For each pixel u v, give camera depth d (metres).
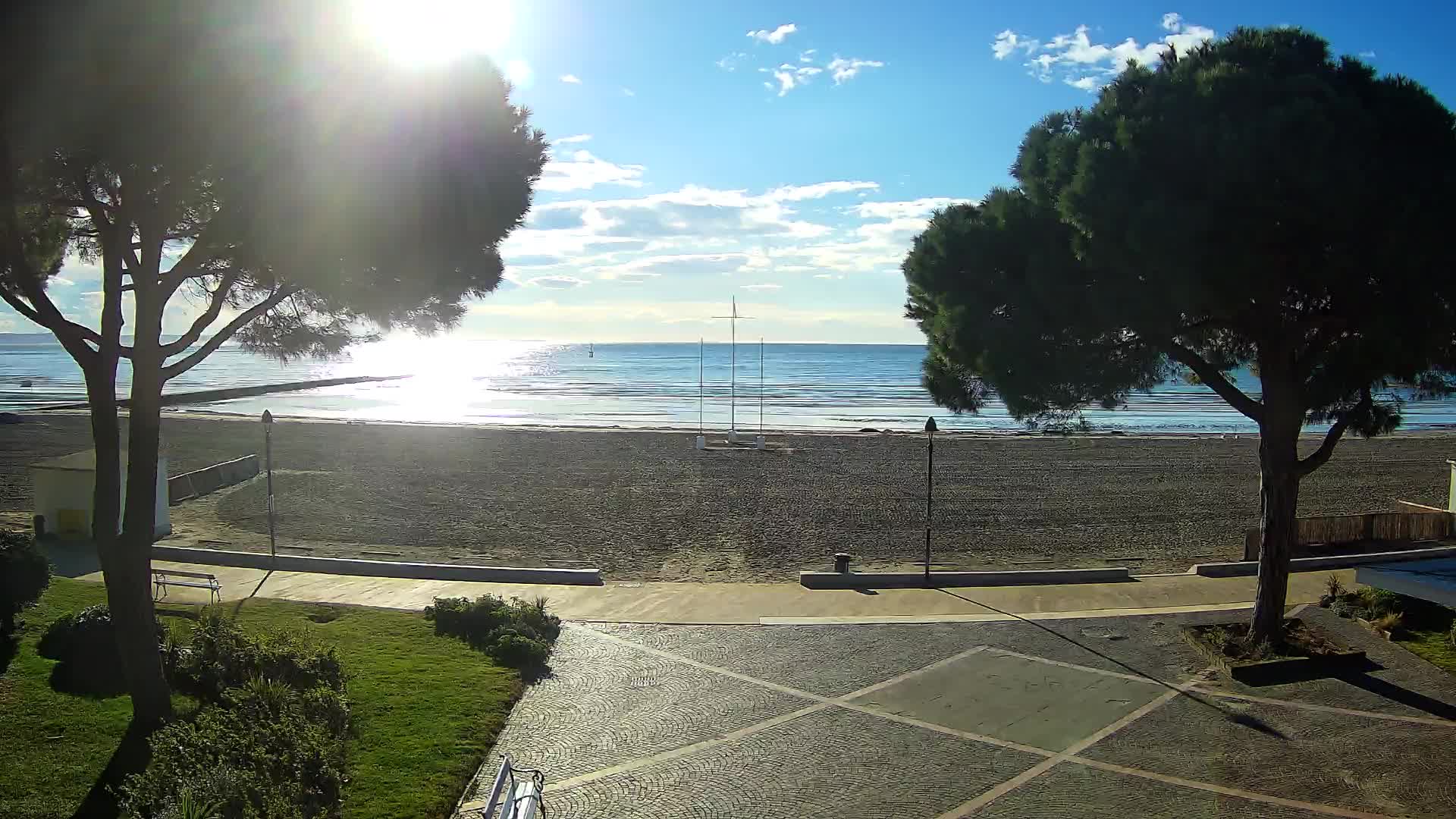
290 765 8.83
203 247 10.27
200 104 8.88
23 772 9.04
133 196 9.61
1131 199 12.19
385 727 11.13
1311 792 10.13
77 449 42.47
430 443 48.56
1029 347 13.50
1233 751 11.22
